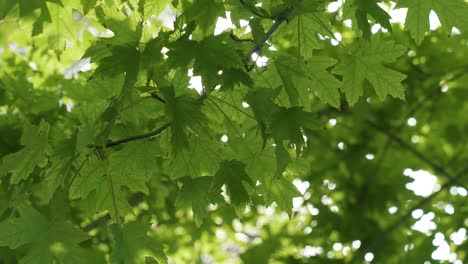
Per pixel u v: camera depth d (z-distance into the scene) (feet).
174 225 26.22
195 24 9.60
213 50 9.43
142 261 9.80
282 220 31.32
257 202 11.85
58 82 20.88
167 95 9.65
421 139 29.22
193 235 26.63
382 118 27.37
